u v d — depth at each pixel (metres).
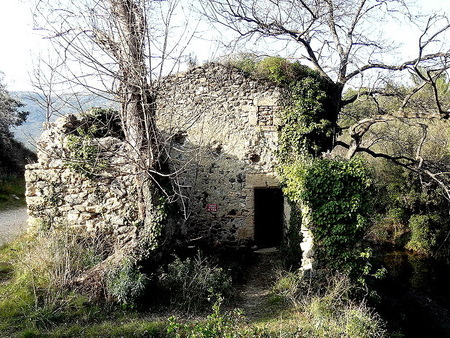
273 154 9.84
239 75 9.77
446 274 12.59
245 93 9.79
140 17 5.75
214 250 9.72
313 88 9.71
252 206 9.90
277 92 9.76
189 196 9.81
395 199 14.57
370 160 15.80
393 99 14.29
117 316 5.84
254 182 9.87
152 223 6.93
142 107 6.01
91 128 8.01
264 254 10.02
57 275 6.16
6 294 5.88
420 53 8.47
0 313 5.40
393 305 8.99
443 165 11.44
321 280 7.20
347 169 7.39
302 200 7.49
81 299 5.84
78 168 7.41
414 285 11.58
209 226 9.90
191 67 9.76
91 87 5.41
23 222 10.65
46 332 5.13
